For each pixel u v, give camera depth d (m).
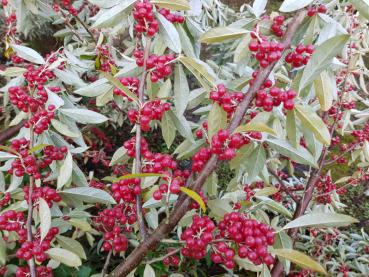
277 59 0.25
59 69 0.41
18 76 0.37
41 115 0.32
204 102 0.41
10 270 0.38
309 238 0.62
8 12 0.58
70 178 0.33
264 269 0.27
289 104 0.25
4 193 0.34
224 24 0.70
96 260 0.59
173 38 0.27
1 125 0.78
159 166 0.27
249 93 0.26
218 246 0.26
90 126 0.61
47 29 1.08
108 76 0.25
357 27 0.49
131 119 0.27
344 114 0.51
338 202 0.58
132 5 0.26
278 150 0.30
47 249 0.27
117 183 0.28
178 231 0.41
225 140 0.24
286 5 0.25
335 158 0.57
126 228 0.37
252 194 0.39
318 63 0.24
